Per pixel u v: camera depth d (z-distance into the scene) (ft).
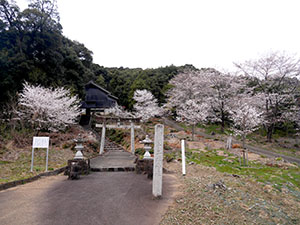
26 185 15.44
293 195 15.31
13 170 22.48
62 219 9.49
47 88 40.55
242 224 10.27
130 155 35.42
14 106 37.45
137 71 129.08
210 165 24.91
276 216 11.80
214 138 53.98
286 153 40.50
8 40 46.91
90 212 10.33
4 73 40.50
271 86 55.21
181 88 76.38
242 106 47.65
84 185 15.55
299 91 54.24
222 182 16.08
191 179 16.92
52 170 21.43
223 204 12.16
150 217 9.88
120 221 9.39
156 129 12.99
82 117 67.56
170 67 121.70
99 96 74.74
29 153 31.07
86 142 41.06
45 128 39.01
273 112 54.44
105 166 23.11
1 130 35.14
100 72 118.93
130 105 91.76
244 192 14.65
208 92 68.23
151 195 13.01
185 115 56.54
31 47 47.01
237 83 63.21
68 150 35.01
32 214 9.98
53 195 13.00
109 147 48.78
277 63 52.49
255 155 35.06
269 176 20.07
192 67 114.73
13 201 11.78
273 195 14.82
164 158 27.63
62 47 59.77
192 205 11.51
